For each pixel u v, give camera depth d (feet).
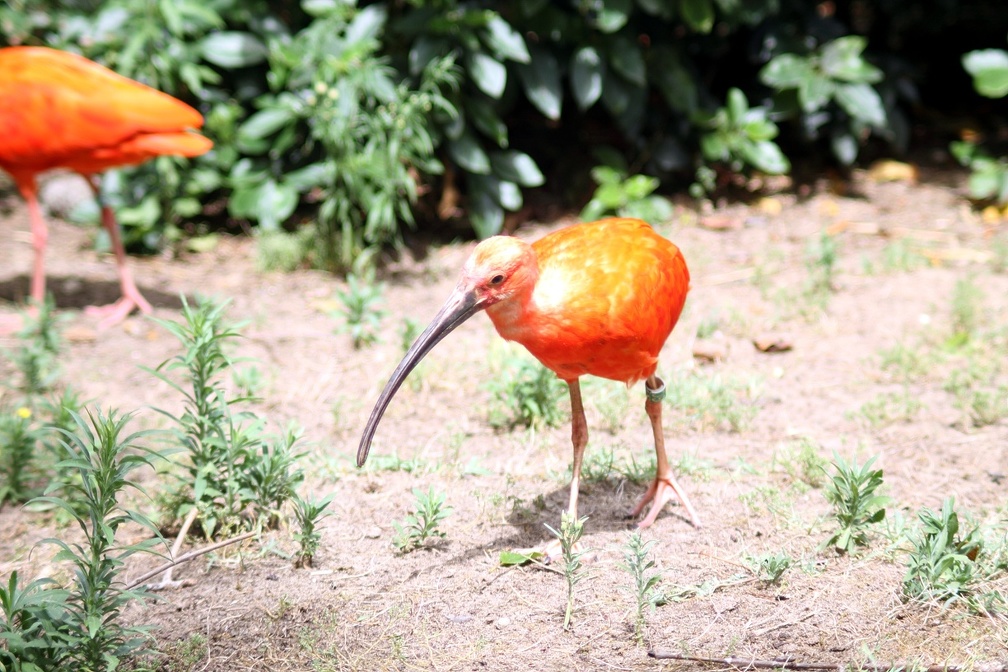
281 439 16.12
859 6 35.19
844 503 14.49
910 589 13.34
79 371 21.35
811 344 21.76
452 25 26.02
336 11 26.16
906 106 35.09
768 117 29.73
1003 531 14.74
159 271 26.58
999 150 31.81
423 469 17.20
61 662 11.67
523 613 13.47
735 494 16.19
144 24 26.43
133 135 21.89
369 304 22.56
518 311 13.46
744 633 12.89
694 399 19.07
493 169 27.37
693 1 27.09
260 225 28.35
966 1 33.71
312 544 14.56
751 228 28.02
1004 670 11.97
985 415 18.29
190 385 20.85
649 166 29.63
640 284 13.67
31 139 21.72
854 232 27.48
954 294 23.20
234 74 28.63
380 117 25.36
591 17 28.14
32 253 27.17
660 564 14.40
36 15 28.53
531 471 17.20
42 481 17.28
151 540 12.28
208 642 13.05
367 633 13.16
